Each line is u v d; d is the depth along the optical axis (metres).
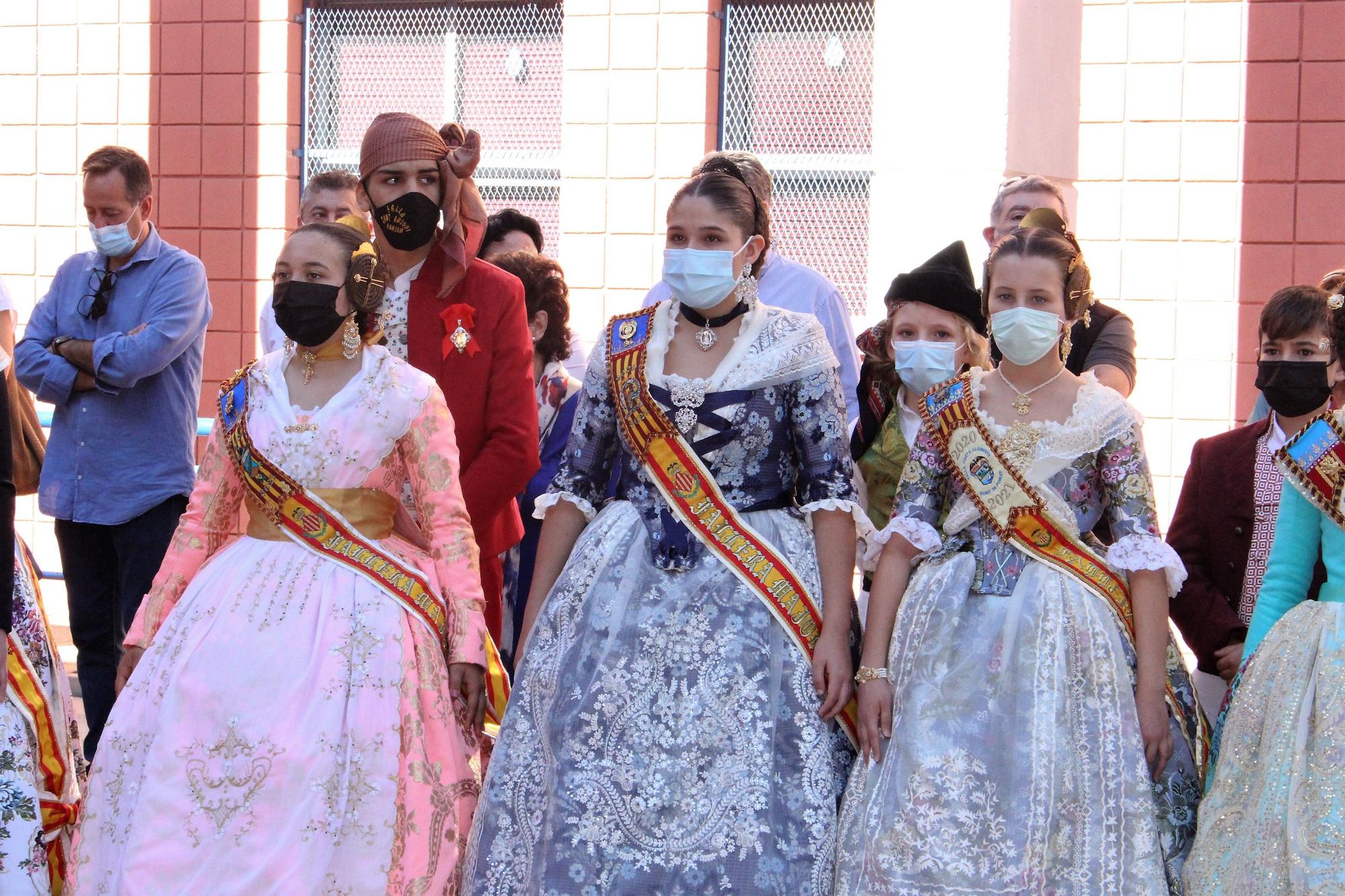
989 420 3.63
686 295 3.61
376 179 4.22
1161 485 7.75
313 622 3.58
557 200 8.36
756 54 7.93
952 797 3.35
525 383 4.41
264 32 8.51
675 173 7.96
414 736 3.57
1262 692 3.44
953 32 6.52
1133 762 3.37
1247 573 3.97
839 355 5.07
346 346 3.81
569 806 3.44
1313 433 3.51
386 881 3.43
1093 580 3.54
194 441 5.49
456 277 4.33
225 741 3.44
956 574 3.58
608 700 3.49
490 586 4.50
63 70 8.81
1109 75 7.76
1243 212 7.59
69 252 8.86
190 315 5.30
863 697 3.55
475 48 8.41
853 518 3.70
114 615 5.39
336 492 3.73
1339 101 7.43
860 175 7.81
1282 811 3.29
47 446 5.38
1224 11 7.58
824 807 3.44
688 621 3.54
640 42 7.98
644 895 3.37
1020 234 3.63
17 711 3.87
